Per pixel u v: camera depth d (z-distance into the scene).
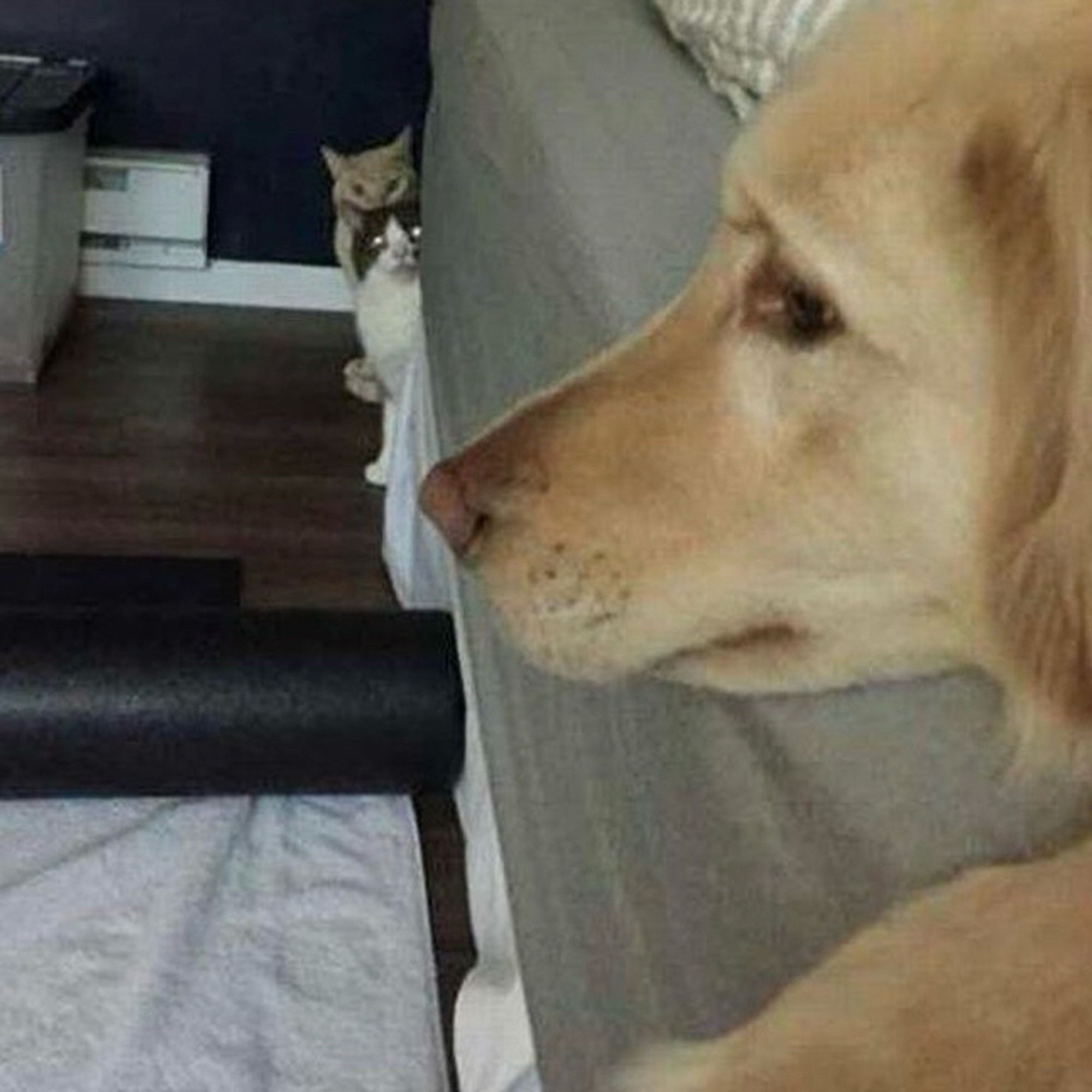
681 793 1.03
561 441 0.96
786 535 0.89
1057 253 0.71
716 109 1.60
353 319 3.52
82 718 1.98
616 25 1.92
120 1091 1.64
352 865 1.98
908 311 0.80
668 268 1.27
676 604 0.92
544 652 0.96
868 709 0.87
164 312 3.48
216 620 2.05
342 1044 1.73
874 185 0.82
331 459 2.95
